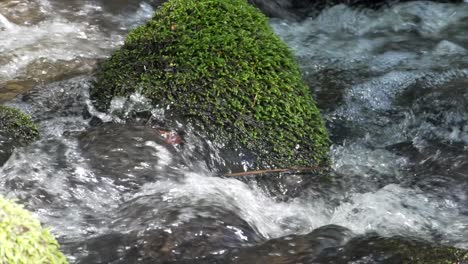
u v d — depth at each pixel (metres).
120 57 6.05
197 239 4.23
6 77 7.24
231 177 5.36
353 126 6.66
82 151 5.23
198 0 5.99
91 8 9.19
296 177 5.47
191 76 5.63
